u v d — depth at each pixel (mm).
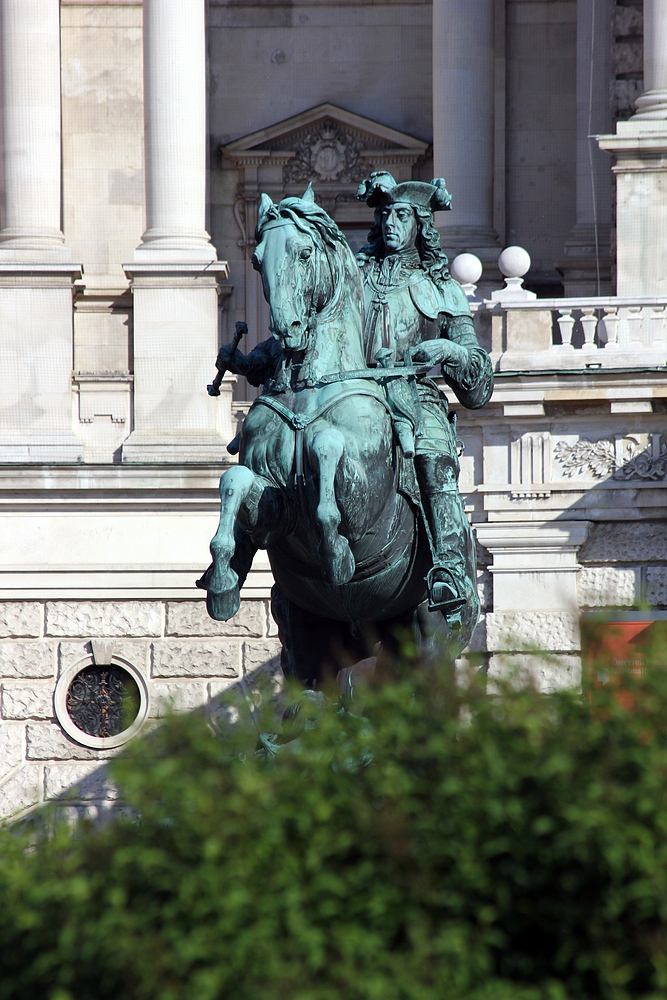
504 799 20875
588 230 90500
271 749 26141
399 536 31297
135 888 20375
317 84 97062
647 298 67375
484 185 87438
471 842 20641
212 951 19297
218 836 20375
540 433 67938
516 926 20391
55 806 24281
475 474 68688
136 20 93438
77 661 70375
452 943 19562
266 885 19984
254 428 30500
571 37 94562
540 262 95062
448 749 22047
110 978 19562
